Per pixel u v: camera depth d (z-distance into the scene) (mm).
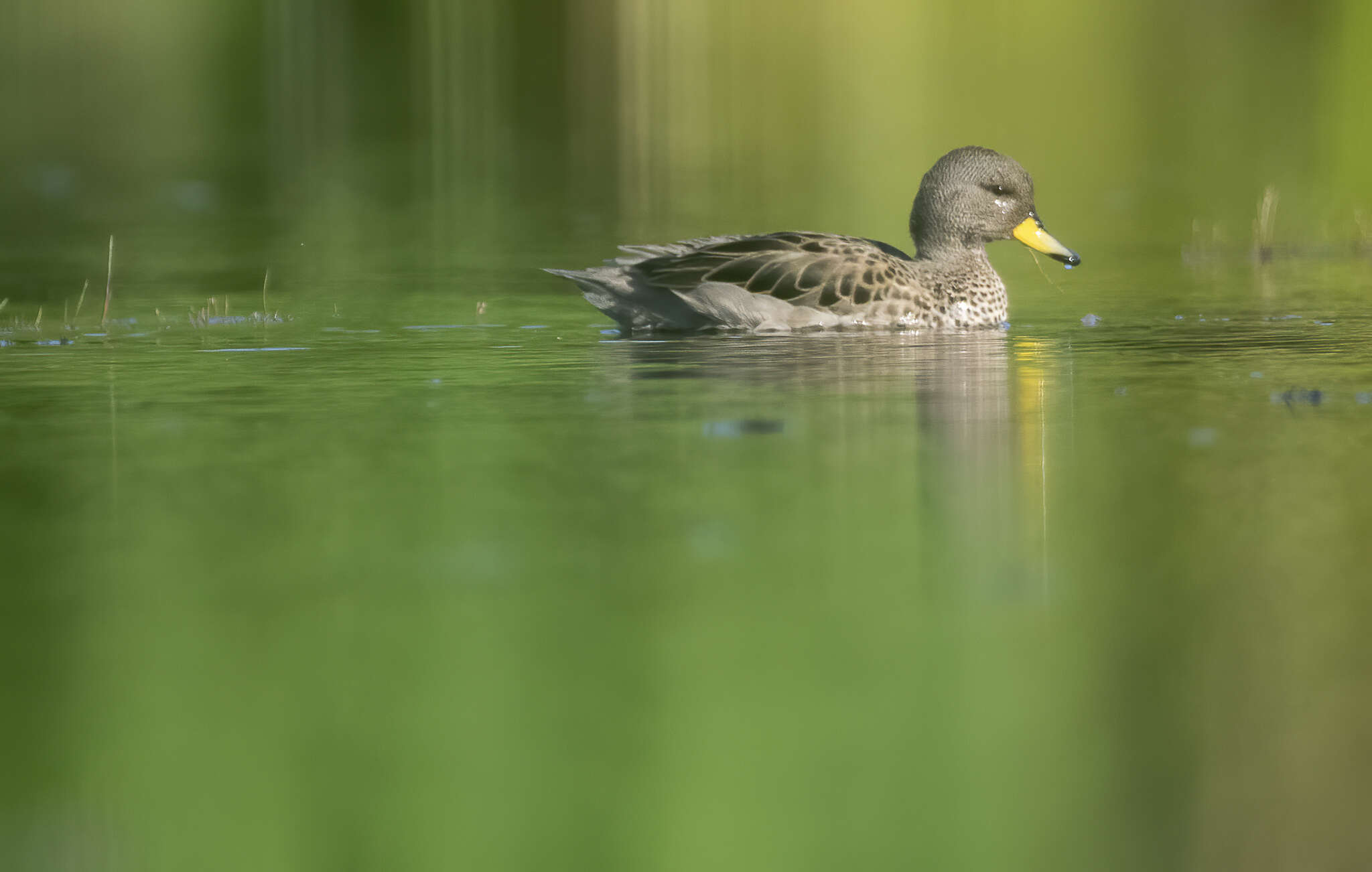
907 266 18625
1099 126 40656
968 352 16172
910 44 57312
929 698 7457
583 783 6785
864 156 37219
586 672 7652
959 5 65625
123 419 12852
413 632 8109
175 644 7953
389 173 35531
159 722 7160
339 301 20281
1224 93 45000
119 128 40562
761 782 6785
